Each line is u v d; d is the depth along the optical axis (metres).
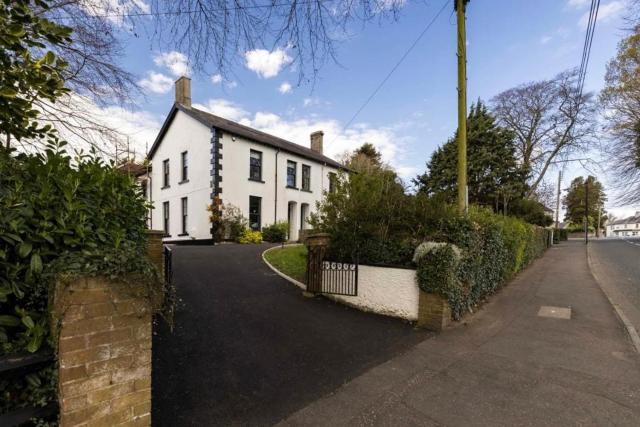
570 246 22.83
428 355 3.81
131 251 1.94
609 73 14.90
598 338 4.38
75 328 1.61
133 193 3.32
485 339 4.36
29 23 2.21
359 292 5.70
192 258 9.84
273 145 17.67
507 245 8.47
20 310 1.55
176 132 17.73
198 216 15.95
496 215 8.49
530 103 23.47
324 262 6.24
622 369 3.43
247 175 16.39
